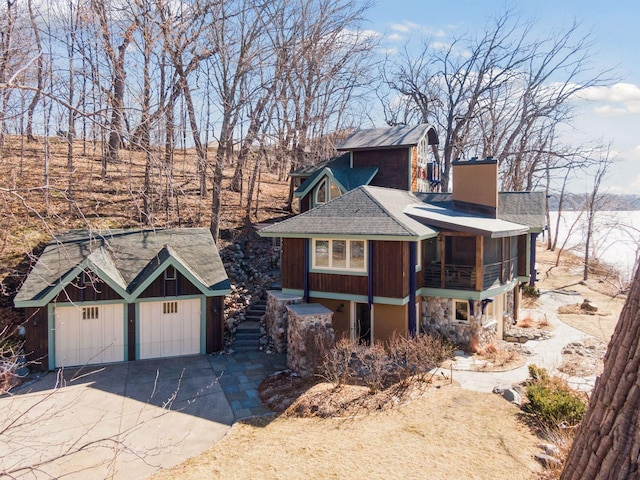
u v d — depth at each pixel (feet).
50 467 30.96
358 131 99.25
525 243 71.00
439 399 41.29
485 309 60.13
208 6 64.75
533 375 44.37
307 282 58.59
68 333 51.42
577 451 11.98
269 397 43.14
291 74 99.25
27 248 59.52
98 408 40.57
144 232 62.59
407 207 64.49
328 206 61.82
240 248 81.30
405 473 29.04
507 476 28.58
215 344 56.75
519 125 127.03
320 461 30.89
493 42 124.98
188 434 35.86
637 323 10.80
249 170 104.68
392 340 52.70
